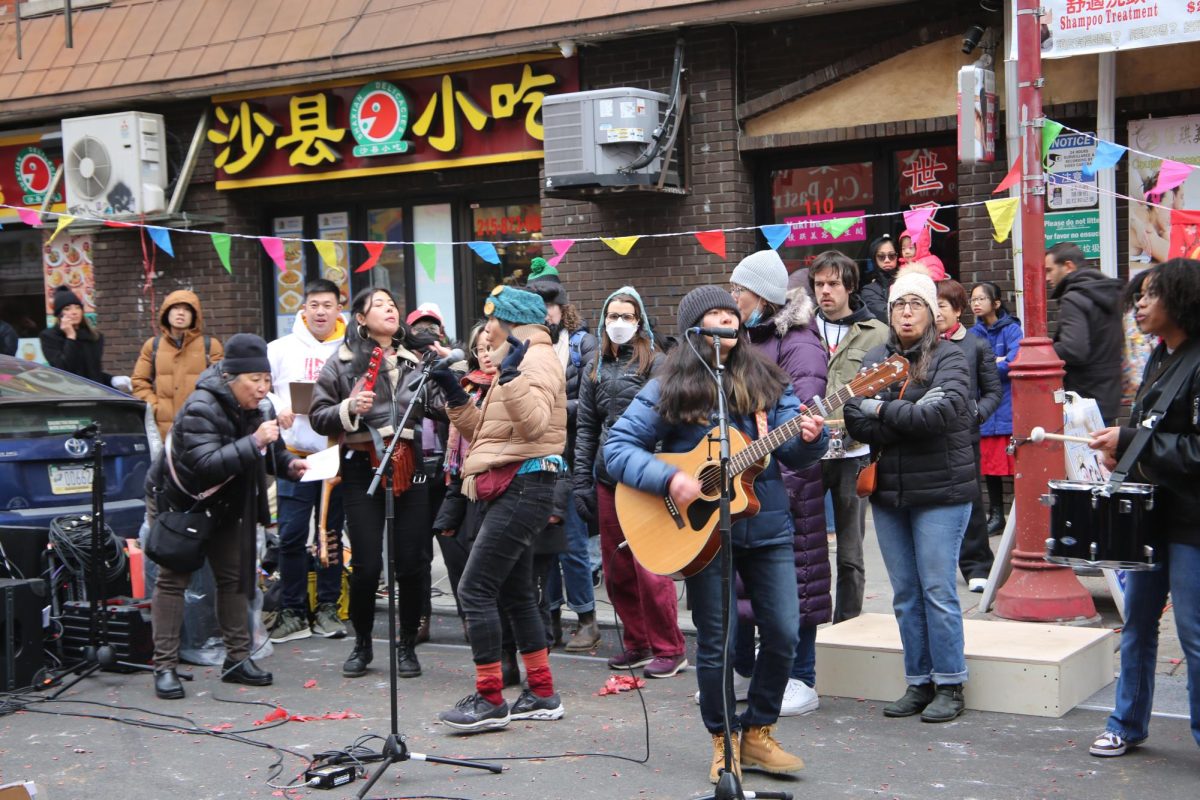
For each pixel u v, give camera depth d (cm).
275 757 562
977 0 933
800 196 1038
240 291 1252
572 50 1043
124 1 1310
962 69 868
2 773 551
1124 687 517
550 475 584
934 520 559
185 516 658
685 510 479
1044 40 838
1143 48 884
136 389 919
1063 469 707
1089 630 632
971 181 954
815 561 576
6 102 1290
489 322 604
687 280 1039
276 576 830
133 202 1226
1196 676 490
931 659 576
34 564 739
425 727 596
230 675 685
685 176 1032
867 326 670
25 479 758
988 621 678
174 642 671
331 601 797
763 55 1015
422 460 684
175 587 669
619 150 988
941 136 980
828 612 581
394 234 1223
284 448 699
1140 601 510
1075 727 557
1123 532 479
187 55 1214
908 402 548
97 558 708
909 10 960
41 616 693
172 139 1255
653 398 490
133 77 1227
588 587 729
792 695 587
